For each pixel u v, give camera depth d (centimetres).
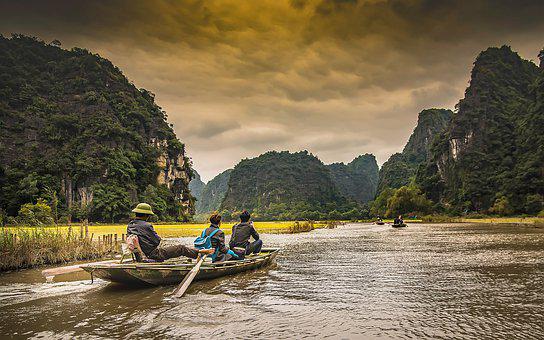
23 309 620
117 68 14025
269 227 5331
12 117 10406
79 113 11119
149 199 10219
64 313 594
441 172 14800
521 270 1029
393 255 1478
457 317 564
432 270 1048
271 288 795
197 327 518
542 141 11262
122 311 605
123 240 2217
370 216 15200
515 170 11738
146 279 777
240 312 597
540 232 3331
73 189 9588
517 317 561
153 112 13862
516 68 16162
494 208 10856
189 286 817
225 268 925
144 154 11738
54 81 12362
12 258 1131
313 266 1155
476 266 1119
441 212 12838
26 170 9269
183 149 14050
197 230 4453
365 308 622
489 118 13838
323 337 475
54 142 10156
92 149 10112
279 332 496
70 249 1361
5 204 8231
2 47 12725
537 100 12631
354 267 1127
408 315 576
